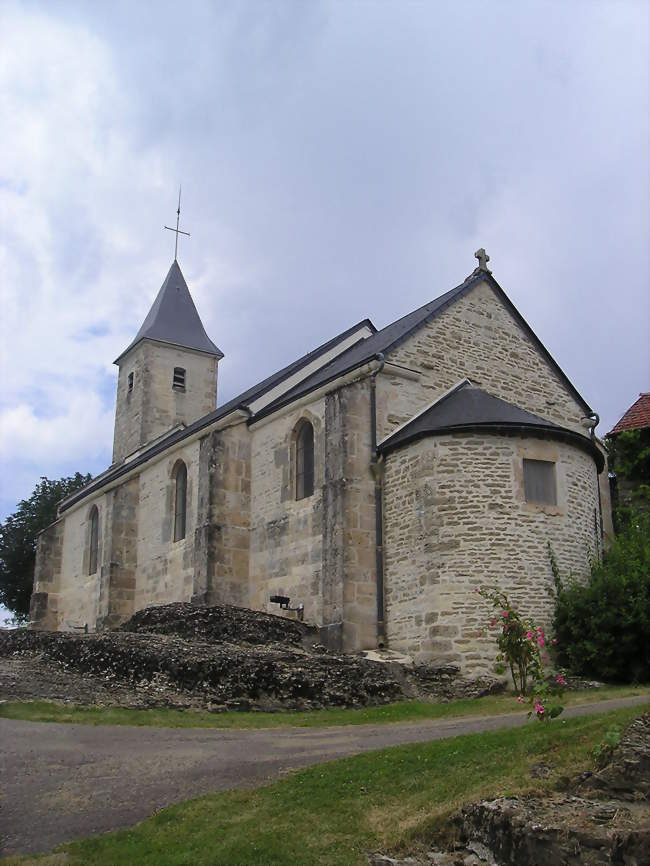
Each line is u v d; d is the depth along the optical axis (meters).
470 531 17.00
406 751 9.32
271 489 22.44
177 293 43.00
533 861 6.53
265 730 11.52
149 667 14.22
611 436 23.45
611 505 23.91
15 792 8.61
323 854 7.14
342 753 9.90
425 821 7.42
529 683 15.44
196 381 41.12
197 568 22.80
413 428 19.00
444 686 15.34
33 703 12.42
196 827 7.66
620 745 7.52
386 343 20.78
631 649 15.34
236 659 13.90
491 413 18.31
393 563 18.27
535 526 17.22
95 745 10.38
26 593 45.22
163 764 9.53
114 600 28.28
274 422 22.83
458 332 21.94
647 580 16.00
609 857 6.26
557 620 16.50
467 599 16.61
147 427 39.44
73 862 6.99
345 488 18.67
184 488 26.59
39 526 45.06
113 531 28.80
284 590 21.09
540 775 7.70
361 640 17.91
